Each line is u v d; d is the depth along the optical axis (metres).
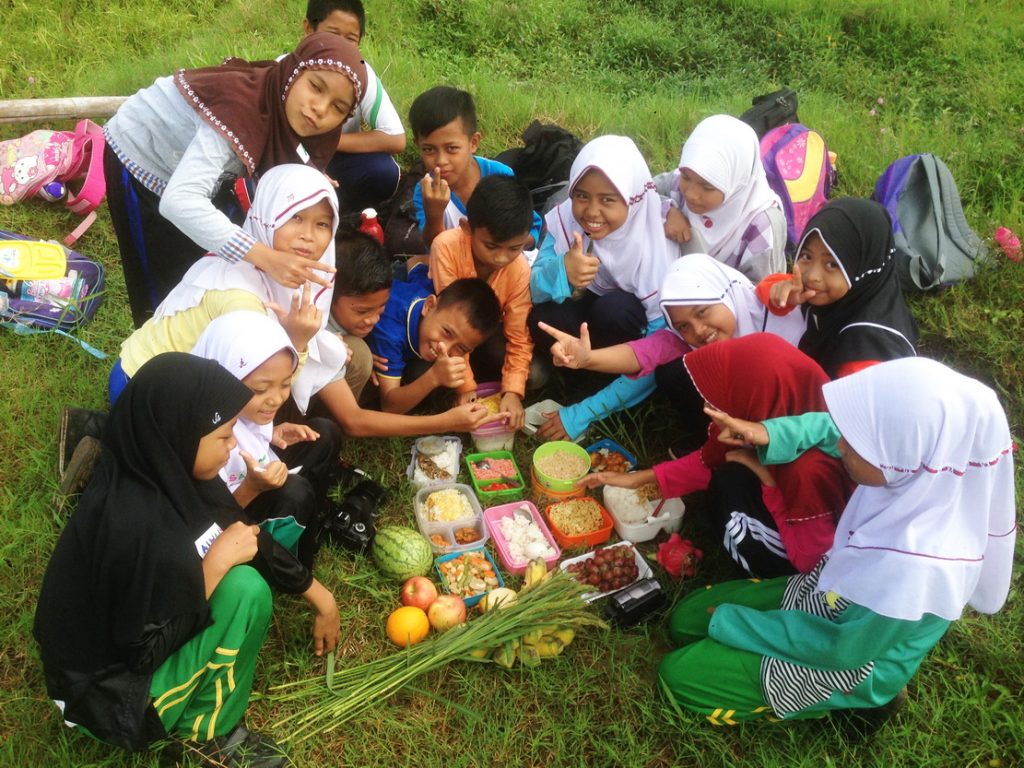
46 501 3.55
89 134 5.32
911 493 2.66
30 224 5.06
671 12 8.94
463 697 3.19
